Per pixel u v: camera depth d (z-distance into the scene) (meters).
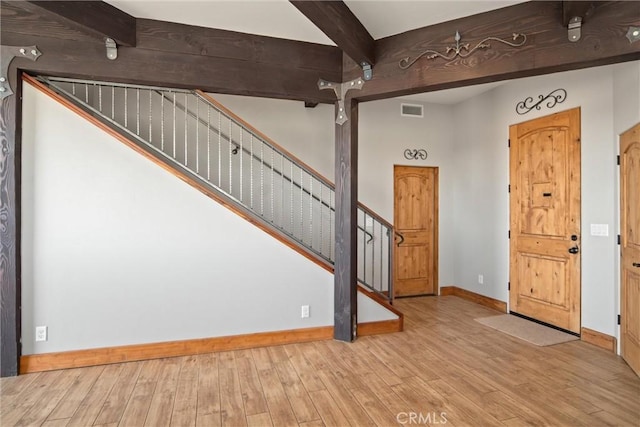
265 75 3.22
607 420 2.15
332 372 2.77
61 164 2.87
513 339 3.49
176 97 4.25
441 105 5.44
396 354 3.12
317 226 4.77
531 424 2.11
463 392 2.47
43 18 2.74
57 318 2.85
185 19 2.92
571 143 3.61
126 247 2.99
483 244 4.82
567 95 3.64
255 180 4.50
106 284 2.95
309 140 4.77
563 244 3.68
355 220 3.45
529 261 4.10
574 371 2.80
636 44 2.21
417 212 5.43
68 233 2.88
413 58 3.06
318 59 3.37
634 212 2.82
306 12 2.38
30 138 2.80
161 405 2.31
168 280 3.08
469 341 3.44
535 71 2.63
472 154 5.05
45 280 2.83
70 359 2.86
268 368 2.84
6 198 2.69
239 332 3.25
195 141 4.30
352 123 3.41
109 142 2.96
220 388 2.52
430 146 5.39
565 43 2.46
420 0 2.59
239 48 3.15
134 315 3.01
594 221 3.37
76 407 2.29
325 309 3.50
